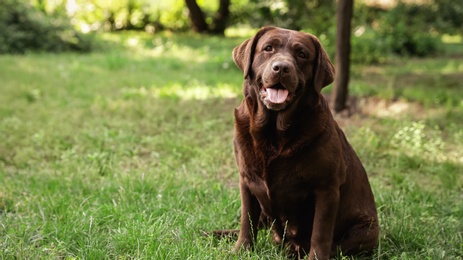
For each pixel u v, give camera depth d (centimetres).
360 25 1686
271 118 362
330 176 367
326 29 1370
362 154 669
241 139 379
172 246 393
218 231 437
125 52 1630
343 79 873
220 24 2278
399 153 671
